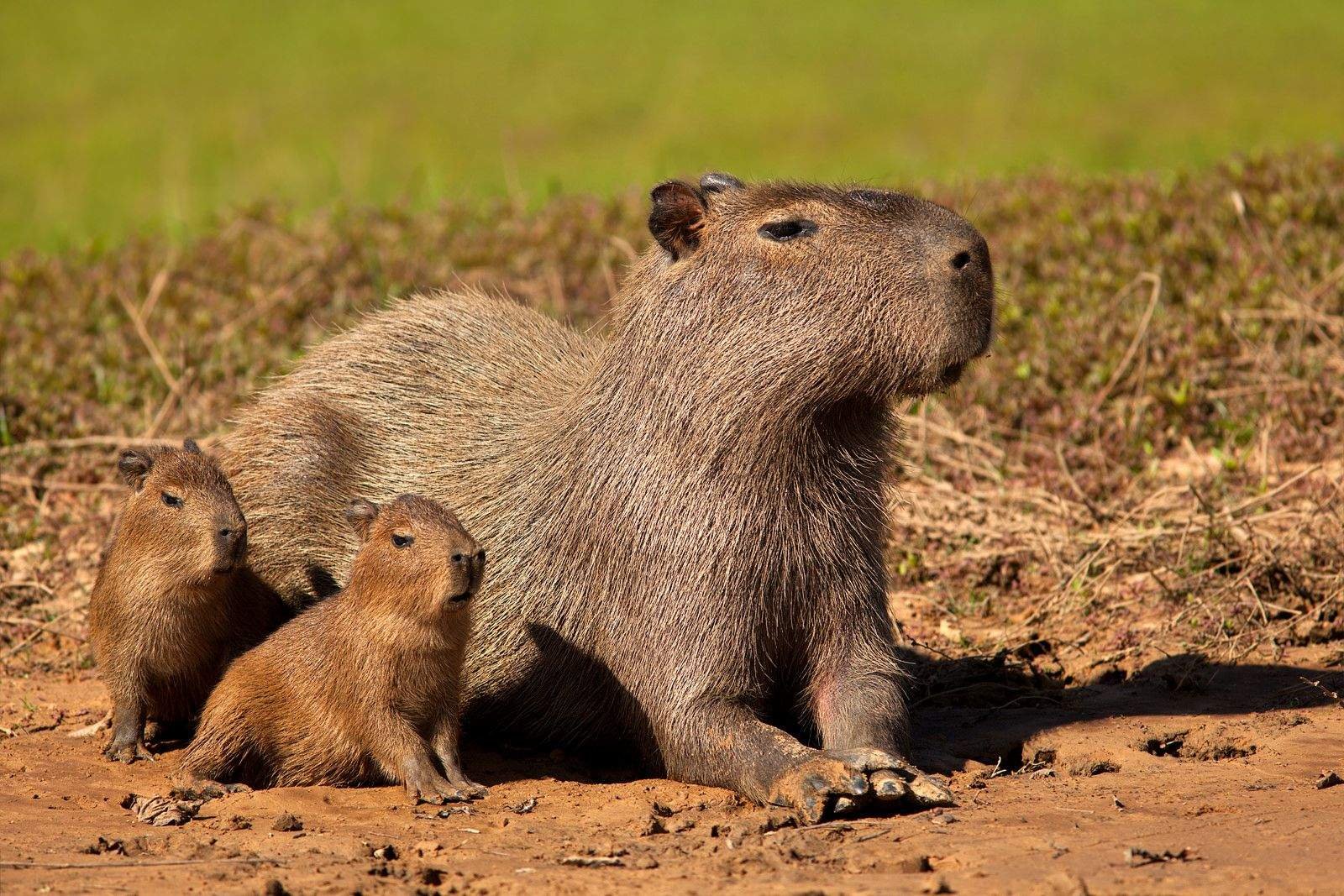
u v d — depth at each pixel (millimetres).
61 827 7598
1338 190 17266
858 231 8312
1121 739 8820
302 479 9625
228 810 7949
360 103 47875
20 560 13094
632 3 67438
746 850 6910
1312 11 54750
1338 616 10875
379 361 10172
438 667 8219
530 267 18219
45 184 35250
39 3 71812
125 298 17750
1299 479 12750
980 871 6410
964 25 57375
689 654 8414
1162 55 48062
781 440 8391
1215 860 6410
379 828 7594
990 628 11422
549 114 44062
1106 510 12844
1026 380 14859
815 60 52188
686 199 8695
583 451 8984
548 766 9070
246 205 21953
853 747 8258
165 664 8953
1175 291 16047
